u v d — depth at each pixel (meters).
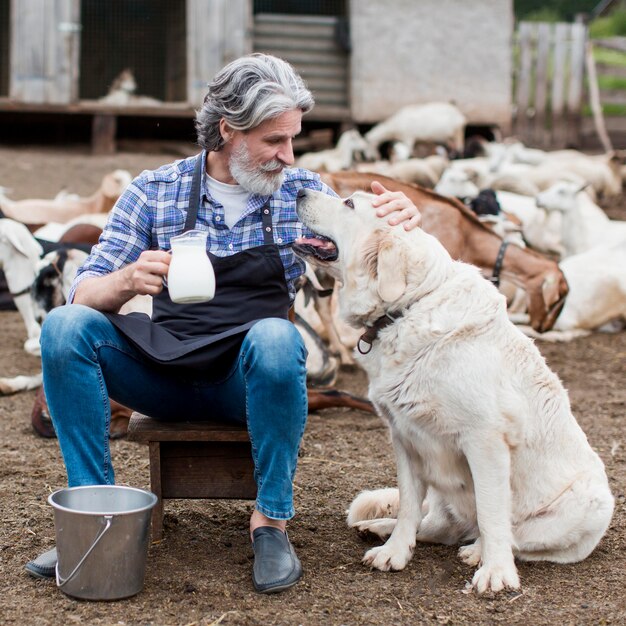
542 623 2.79
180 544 3.32
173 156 14.69
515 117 17.22
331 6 16.78
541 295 6.79
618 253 8.28
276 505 3.02
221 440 3.19
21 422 5.17
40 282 6.32
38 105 14.36
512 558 3.07
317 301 6.38
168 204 3.27
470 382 3.01
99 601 2.84
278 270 3.24
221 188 3.29
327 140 15.59
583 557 3.28
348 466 4.40
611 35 27.22
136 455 4.50
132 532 2.80
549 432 3.21
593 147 17.41
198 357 2.99
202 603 2.85
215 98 3.12
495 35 15.87
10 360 6.61
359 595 2.96
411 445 3.24
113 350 3.04
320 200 3.28
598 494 3.18
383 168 12.48
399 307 3.11
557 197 9.66
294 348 2.93
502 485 3.05
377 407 3.28
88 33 17.78
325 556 3.28
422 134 14.98
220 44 14.77
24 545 3.32
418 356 3.07
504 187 12.05
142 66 18.09
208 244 3.27
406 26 15.58
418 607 2.89
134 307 5.39
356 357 3.29
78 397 2.96
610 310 8.03
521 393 3.15
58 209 9.27
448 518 3.46
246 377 2.96
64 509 2.77
